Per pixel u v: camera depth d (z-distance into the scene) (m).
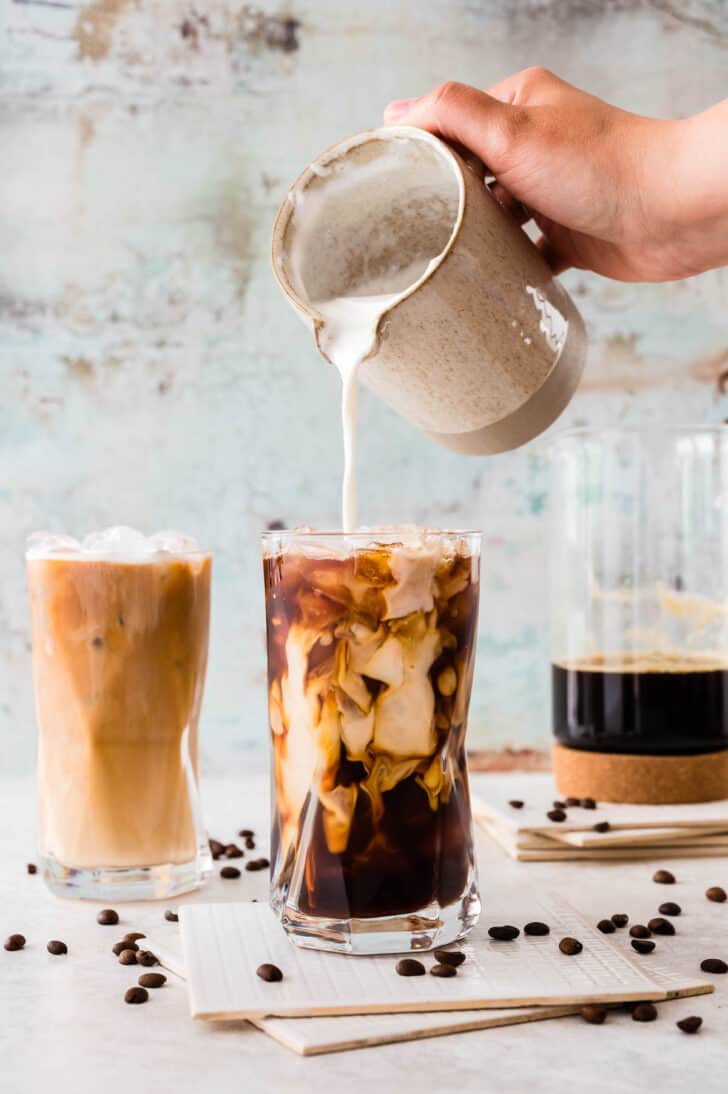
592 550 0.90
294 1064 0.61
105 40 1.25
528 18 1.26
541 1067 0.61
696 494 0.90
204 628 0.79
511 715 1.29
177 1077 0.60
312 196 0.76
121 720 0.76
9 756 1.27
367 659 0.67
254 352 1.27
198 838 0.79
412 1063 0.61
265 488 1.27
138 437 1.27
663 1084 0.60
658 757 0.88
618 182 0.79
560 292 0.78
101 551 0.76
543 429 0.78
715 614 0.90
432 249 0.78
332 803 0.68
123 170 1.25
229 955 0.68
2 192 1.25
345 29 1.25
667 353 1.28
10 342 1.25
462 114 0.78
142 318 1.26
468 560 0.69
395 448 1.27
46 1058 0.62
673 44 1.26
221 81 1.25
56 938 0.72
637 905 0.76
